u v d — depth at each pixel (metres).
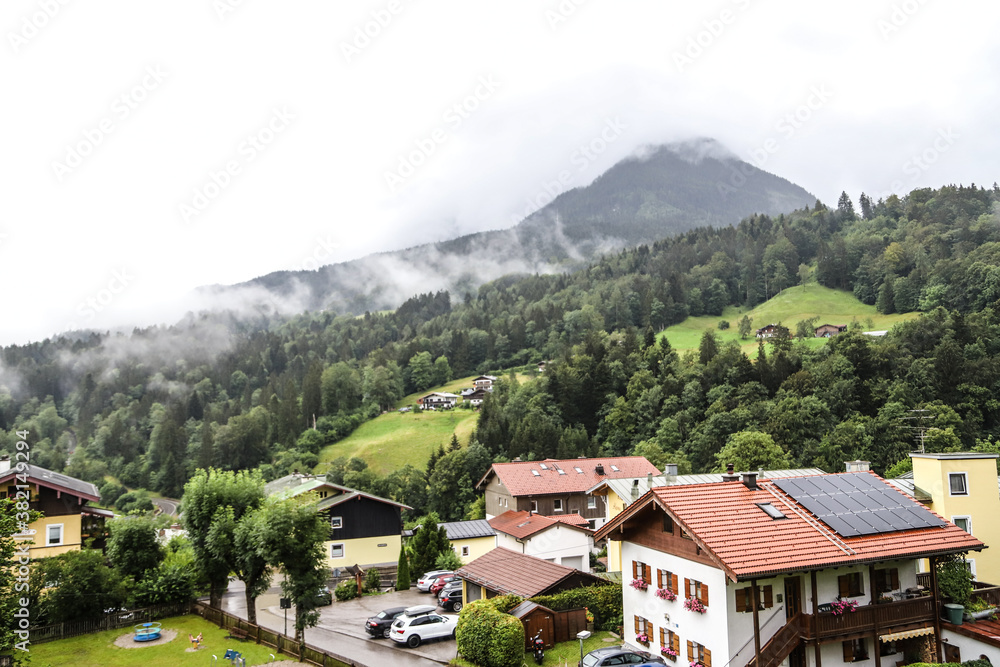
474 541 57.06
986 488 35.59
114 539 39.06
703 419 112.06
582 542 51.12
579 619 32.66
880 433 90.00
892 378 107.56
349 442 163.62
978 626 26.55
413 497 110.56
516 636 28.20
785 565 23.73
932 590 27.38
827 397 102.12
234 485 37.25
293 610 42.66
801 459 89.19
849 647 26.28
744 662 24.34
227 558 35.25
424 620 34.41
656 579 29.16
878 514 27.86
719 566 24.09
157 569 39.19
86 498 41.94
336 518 56.34
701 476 47.28
